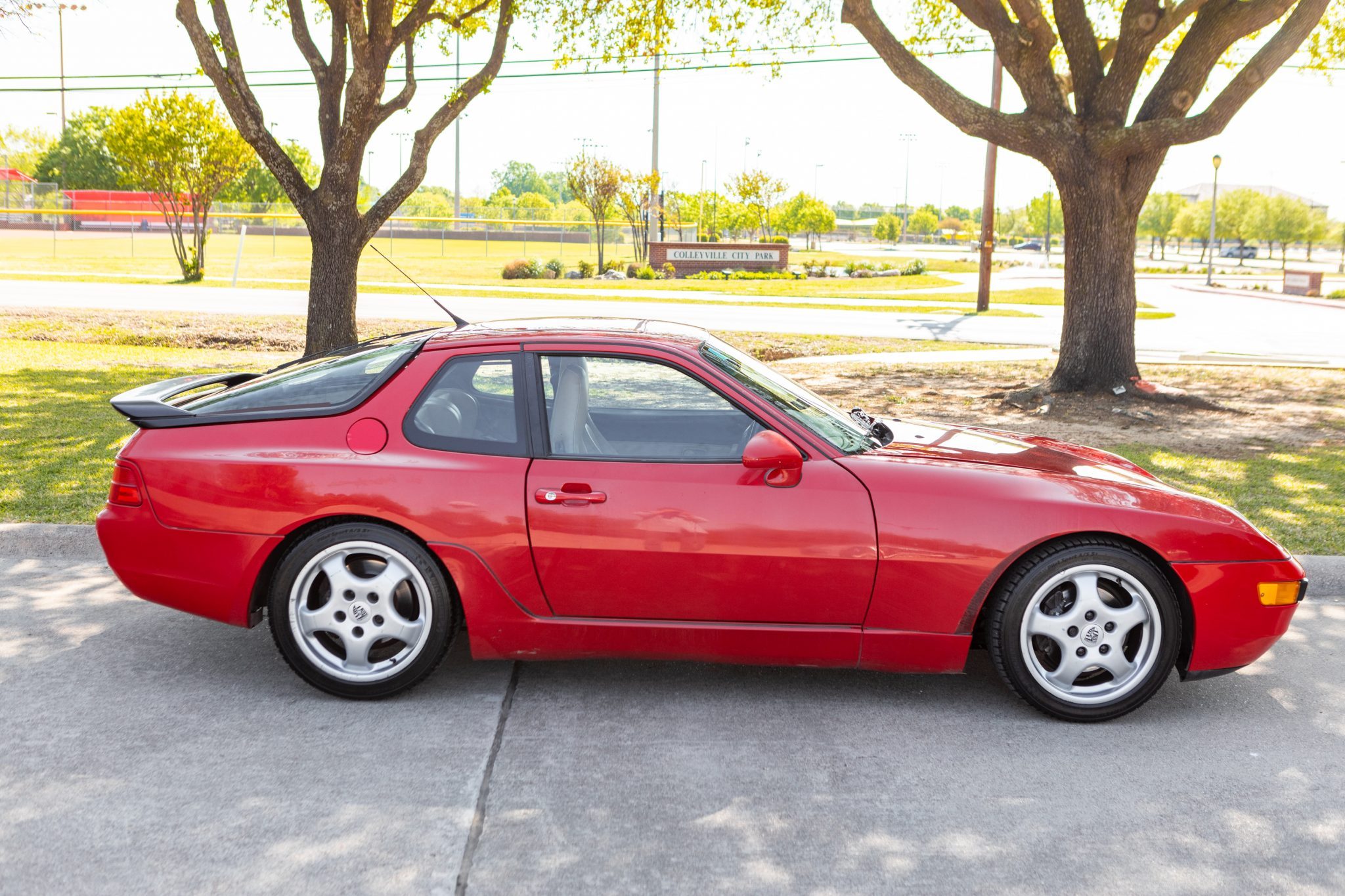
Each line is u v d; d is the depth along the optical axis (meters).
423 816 3.18
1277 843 3.12
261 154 12.57
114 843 3.00
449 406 4.02
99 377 12.48
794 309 29.39
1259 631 3.90
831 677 4.37
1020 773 3.54
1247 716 4.05
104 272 35.16
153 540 3.99
